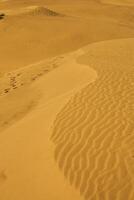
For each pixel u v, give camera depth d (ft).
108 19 122.01
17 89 50.96
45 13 114.62
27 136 30.01
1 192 23.91
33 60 81.56
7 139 31.50
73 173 22.38
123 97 32.68
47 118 31.53
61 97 36.96
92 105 31.32
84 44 89.15
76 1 159.53
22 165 25.76
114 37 93.40
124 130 26.50
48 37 93.25
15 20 106.73
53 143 25.96
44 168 24.00
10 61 81.56
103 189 20.81
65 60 61.05
